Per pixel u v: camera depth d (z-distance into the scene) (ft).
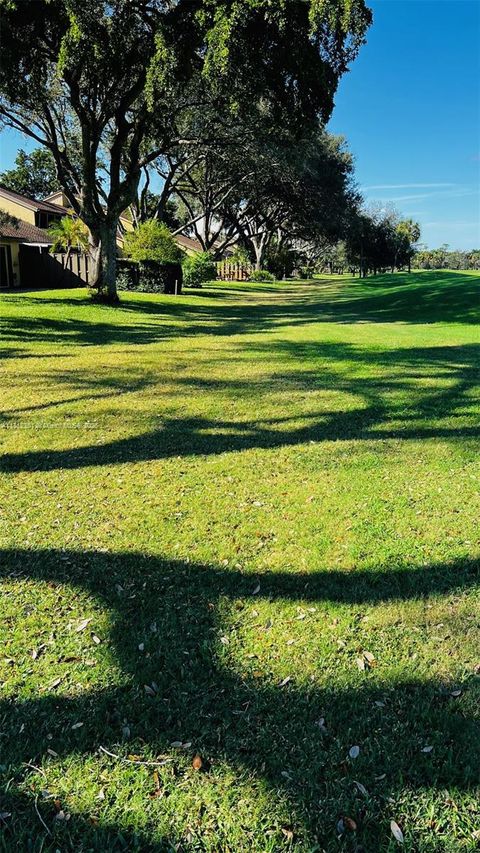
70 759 6.47
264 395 24.68
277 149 89.10
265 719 7.07
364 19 47.16
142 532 12.07
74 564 10.74
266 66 51.60
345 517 12.87
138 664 8.05
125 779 6.23
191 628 8.86
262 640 8.57
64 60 49.37
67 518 12.73
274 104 57.52
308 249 257.55
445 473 15.69
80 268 96.07
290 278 217.97
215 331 49.26
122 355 34.58
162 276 92.38
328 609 9.36
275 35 48.70
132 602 9.53
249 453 17.25
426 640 8.63
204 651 8.30
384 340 43.39
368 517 12.86
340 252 290.56
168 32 50.14
